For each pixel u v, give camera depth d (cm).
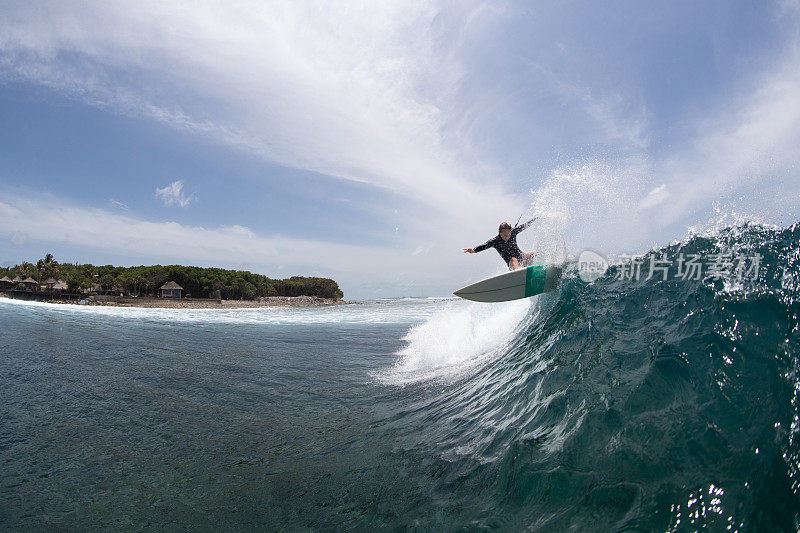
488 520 216
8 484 321
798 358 256
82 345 1027
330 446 381
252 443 401
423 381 597
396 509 252
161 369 745
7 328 1384
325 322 2069
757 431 217
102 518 273
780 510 173
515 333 642
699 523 178
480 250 805
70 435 423
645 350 340
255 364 804
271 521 262
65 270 8769
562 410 307
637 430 248
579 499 210
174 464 356
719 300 357
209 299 7850
